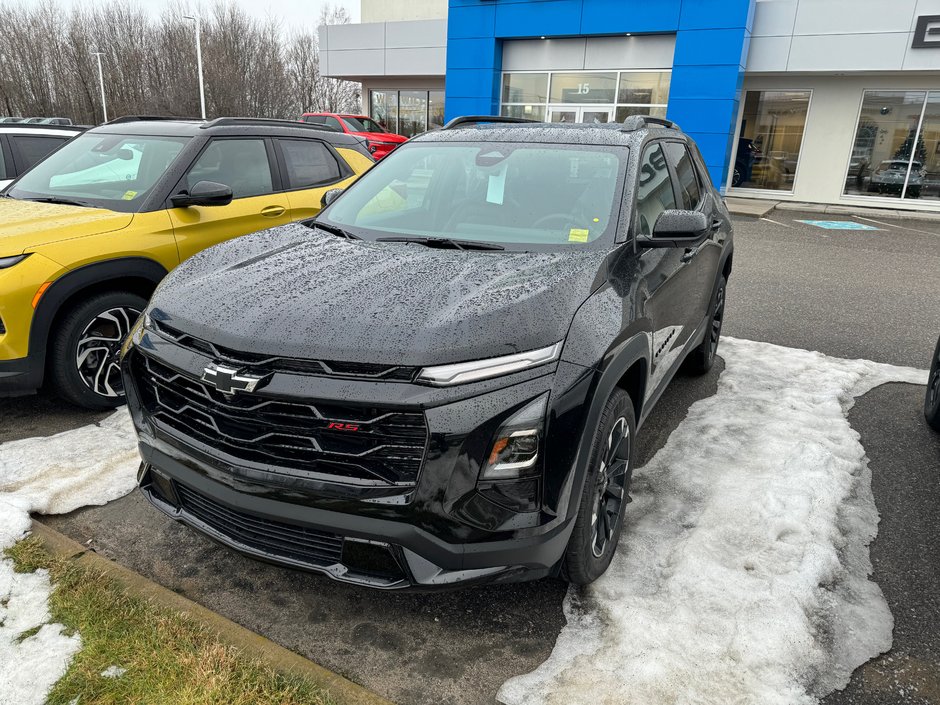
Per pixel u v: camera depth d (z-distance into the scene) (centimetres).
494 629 235
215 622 227
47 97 5150
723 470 339
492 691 210
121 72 5075
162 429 234
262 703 194
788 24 1556
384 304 218
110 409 397
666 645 221
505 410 196
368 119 2045
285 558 213
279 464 208
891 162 1623
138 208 409
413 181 334
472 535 198
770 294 749
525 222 294
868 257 991
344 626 237
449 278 236
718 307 478
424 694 209
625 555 271
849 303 713
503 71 1850
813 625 234
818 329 614
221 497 212
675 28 1579
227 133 473
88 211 400
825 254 1009
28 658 209
